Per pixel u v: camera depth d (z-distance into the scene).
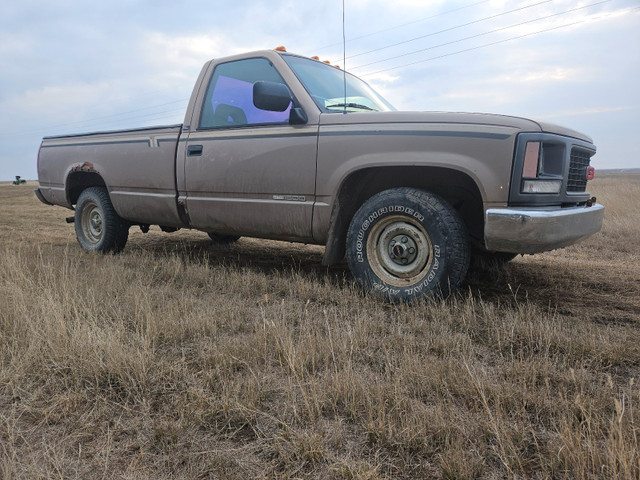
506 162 3.11
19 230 9.38
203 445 1.72
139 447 1.72
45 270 4.01
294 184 3.90
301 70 4.21
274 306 3.37
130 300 3.39
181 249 6.46
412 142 3.37
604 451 1.56
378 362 2.40
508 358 2.46
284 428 1.78
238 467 1.59
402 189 3.51
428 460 1.59
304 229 3.92
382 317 3.08
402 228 3.52
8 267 4.17
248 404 1.91
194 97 4.72
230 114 4.43
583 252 6.21
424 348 2.54
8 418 1.92
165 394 2.09
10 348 2.51
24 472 1.56
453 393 2.04
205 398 1.99
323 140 3.74
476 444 1.66
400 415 1.78
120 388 2.15
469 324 2.91
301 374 2.18
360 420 1.84
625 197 11.84
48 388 2.17
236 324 2.96
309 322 3.00
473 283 4.27
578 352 2.49
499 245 3.15
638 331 2.84
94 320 2.79
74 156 5.85
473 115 3.28
